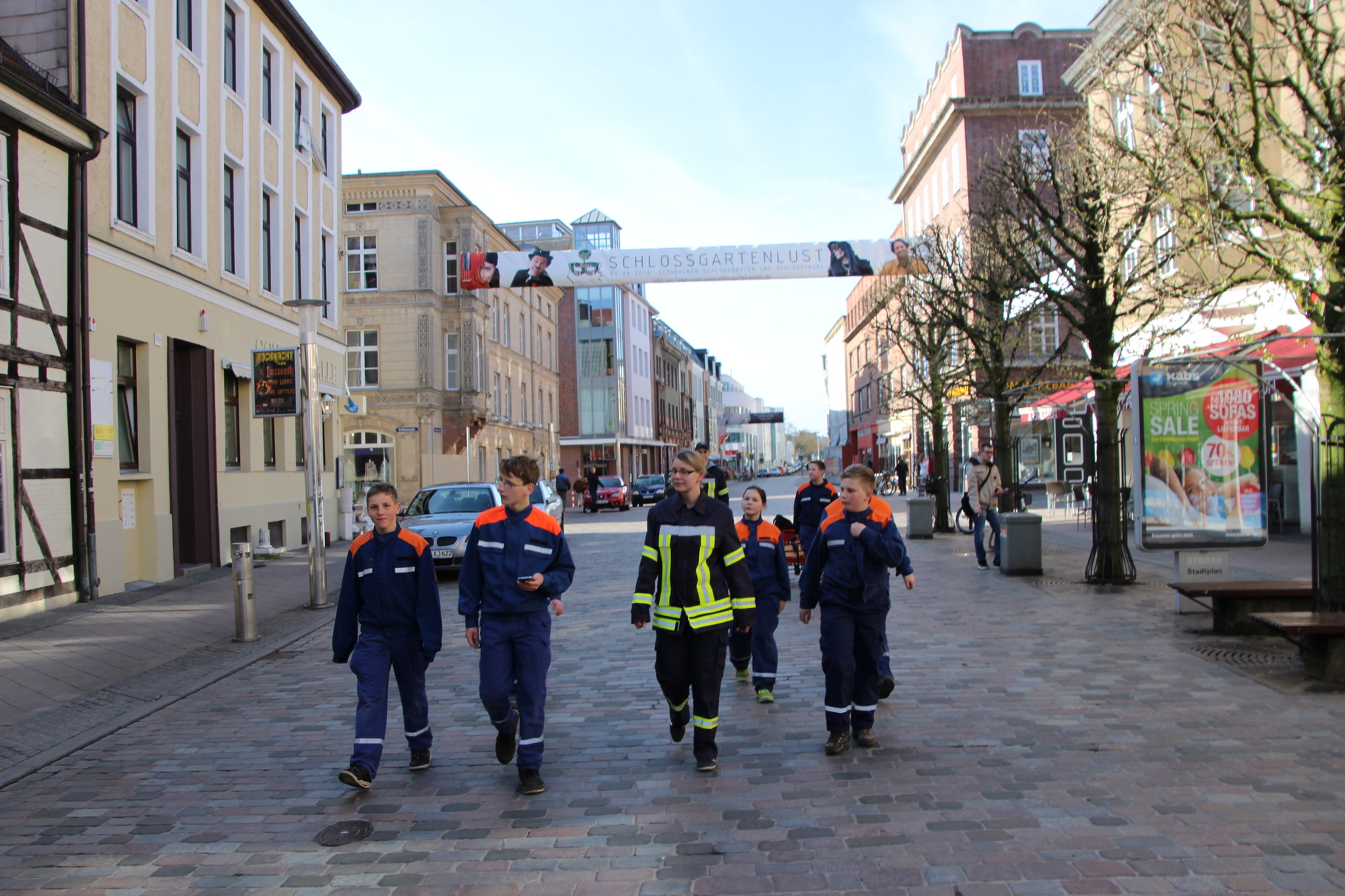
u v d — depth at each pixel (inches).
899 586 492.7
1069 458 1243.2
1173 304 608.4
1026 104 1344.7
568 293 2600.9
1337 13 434.6
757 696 269.1
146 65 580.4
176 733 253.8
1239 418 382.0
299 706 279.9
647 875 152.6
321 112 903.1
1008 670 289.7
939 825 168.9
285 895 151.1
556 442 2098.9
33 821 187.9
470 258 782.5
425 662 211.9
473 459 1483.8
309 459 479.5
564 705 266.1
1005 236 562.3
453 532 573.3
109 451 519.5
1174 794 180.4
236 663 343.0
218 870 161.5
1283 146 333.4
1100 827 165.5
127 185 570.6
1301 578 448.8
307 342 481.4
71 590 480.7
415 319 1387.8
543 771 208.4
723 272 786.2
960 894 142.2
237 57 728.3
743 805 182.5
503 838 171.0
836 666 211.3
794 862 155.6
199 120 650.8
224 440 679.7
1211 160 363.9
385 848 168.4
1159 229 594.6
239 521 696.4
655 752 219.9
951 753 210.1
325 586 494.0
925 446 1612.9
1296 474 649.0
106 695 294.8
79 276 490.6
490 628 200.8
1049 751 209.2
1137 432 384.2
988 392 763.4
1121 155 449.7
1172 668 285.9
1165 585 462.6
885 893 143.4
